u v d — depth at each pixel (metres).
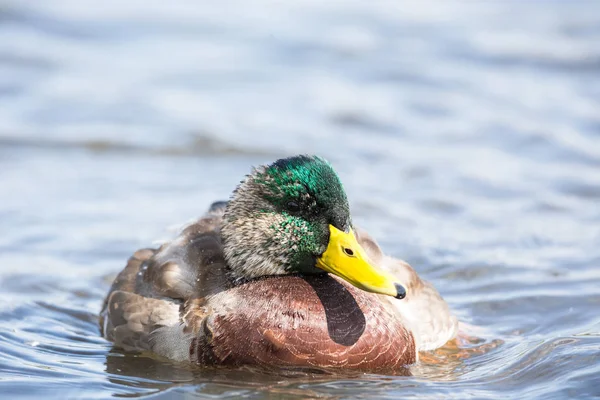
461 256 13.55
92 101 20.16
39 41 23.59
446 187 16.28
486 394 9.12
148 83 21.34
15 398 9.05
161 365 9.74
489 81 21.86
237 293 9.78
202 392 9.09
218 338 9.58
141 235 14.21
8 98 20.14
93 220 14.77
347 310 9.55
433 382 9.46
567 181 16.48
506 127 19.17
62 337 11.00
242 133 18.64
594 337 10.48
